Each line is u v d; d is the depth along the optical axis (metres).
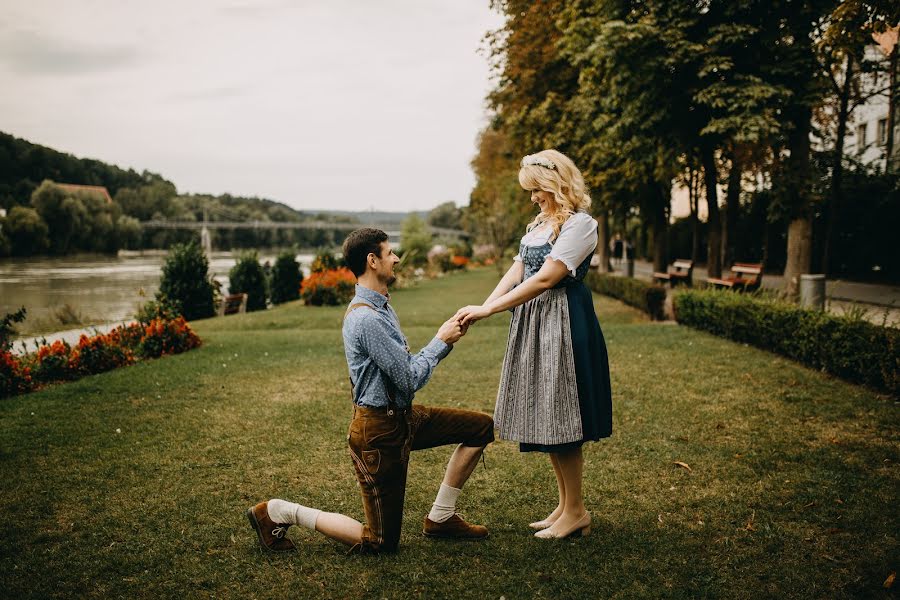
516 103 19.41
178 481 4.07
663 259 19.80
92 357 7.96
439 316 15.03
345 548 3.11
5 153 119.44
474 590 2.72
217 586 2.79
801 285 8.51
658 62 10.97
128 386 6.83
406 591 2.72
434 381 6.96
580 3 13.11
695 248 29.80
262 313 16.72
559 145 17.31
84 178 135.38
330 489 3.92
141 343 9.02
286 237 147.38
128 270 56.31
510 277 3.31
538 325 3.06
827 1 10.17
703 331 9.73
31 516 3.56
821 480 3.78
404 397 2.83
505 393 3.15
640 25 10.74
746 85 10.51
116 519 3.50
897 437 4.48
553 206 3.18
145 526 3.41
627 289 15.36
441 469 4.23
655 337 9.26
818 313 6.81
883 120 23.34
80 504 3.72
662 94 11.72
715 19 11.09
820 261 21.05
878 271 19.78
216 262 90.50
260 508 3.05
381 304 2.89
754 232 27.45
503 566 2.92
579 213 3.06
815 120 19.17
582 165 16.98
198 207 144.25
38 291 32.50
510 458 4.41
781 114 11.01
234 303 17.77
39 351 7.80
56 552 3.13
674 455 4.35
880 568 2.77
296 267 23.28
